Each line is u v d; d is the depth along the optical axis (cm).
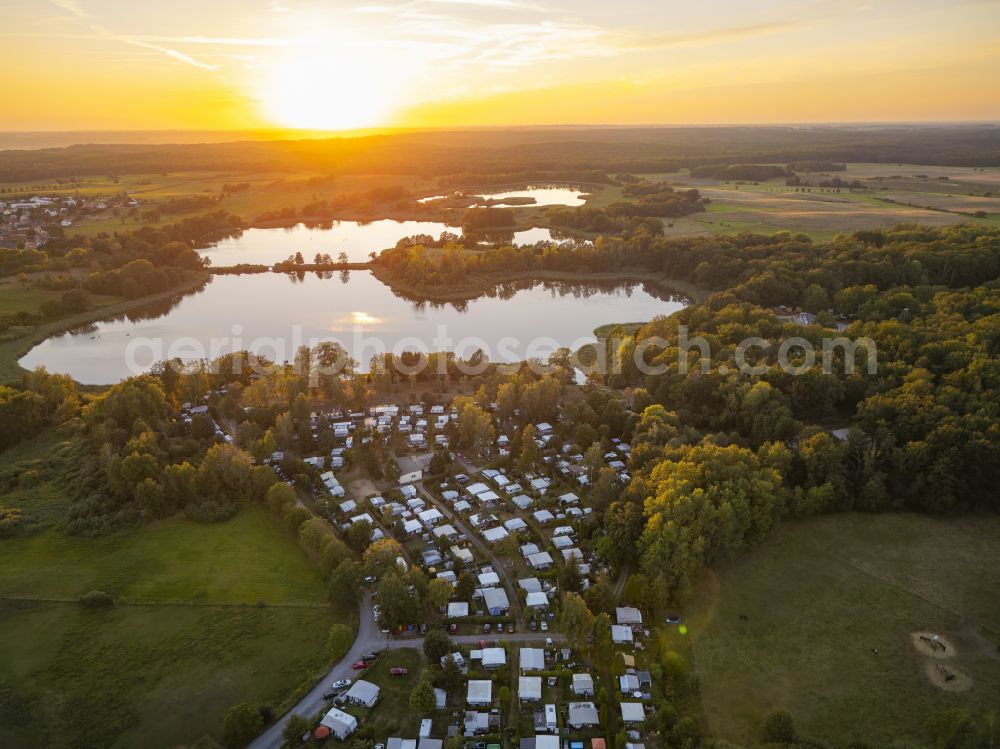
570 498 18212
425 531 17038
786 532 16462
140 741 11231
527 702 11931
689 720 10975
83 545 16412
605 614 13050
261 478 18350
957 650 12875
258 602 14438
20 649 13162
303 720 11219
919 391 19588
